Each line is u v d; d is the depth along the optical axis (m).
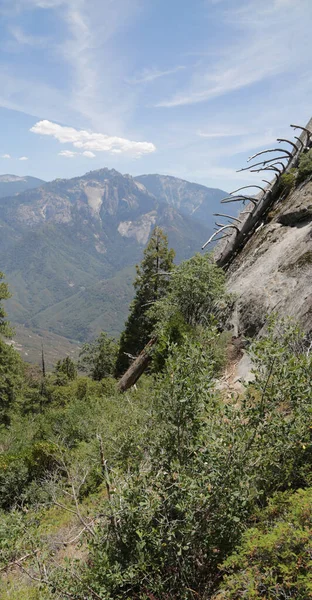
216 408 3.63
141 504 3.43
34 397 35.00
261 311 10.89
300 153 17.31
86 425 11.13
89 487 7.17
